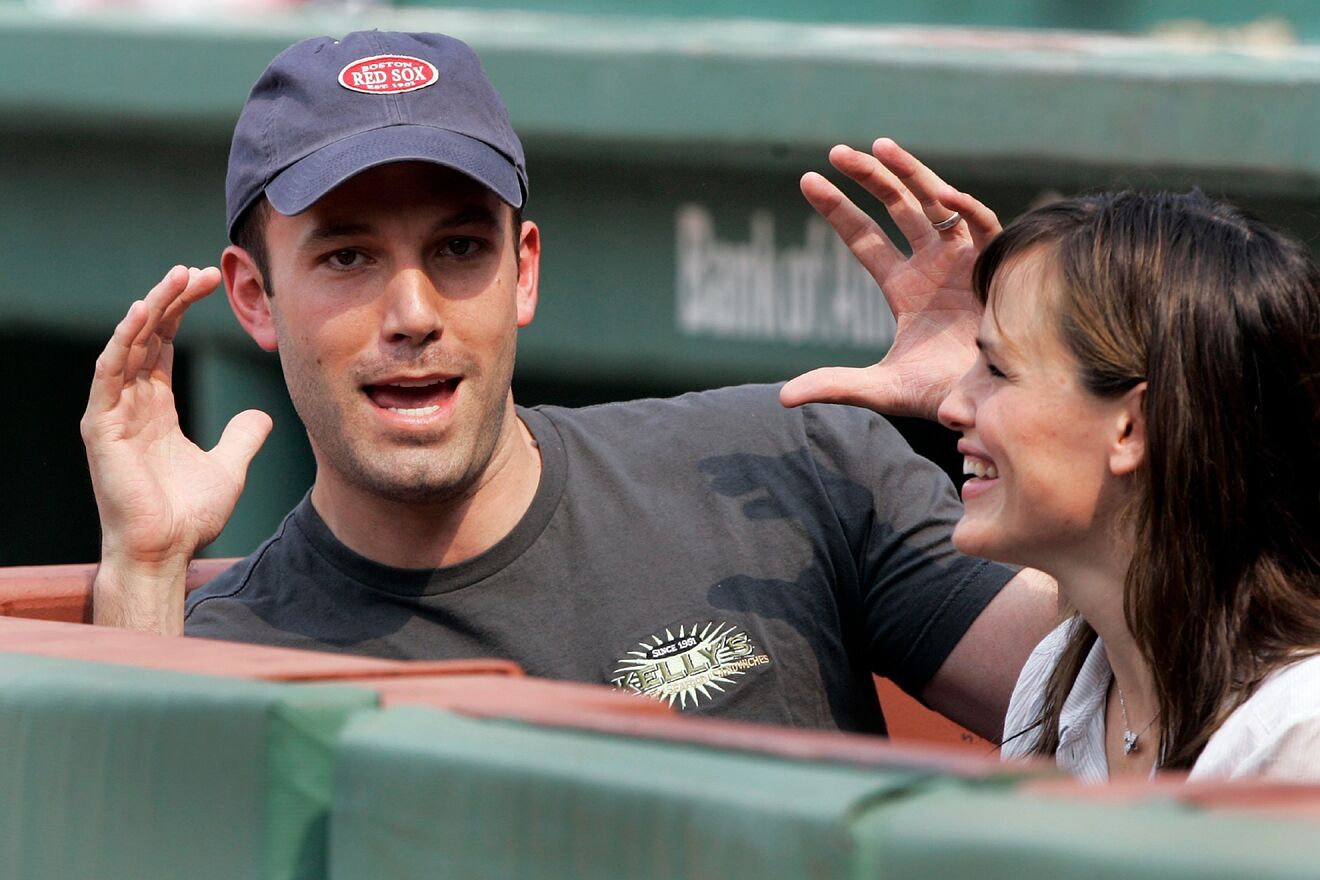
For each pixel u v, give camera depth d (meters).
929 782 2.66
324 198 7.06
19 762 3.99
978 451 6.17
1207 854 2.29
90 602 7.75
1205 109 11.75
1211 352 5.50
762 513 8.05
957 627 7.98
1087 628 6.45
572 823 2.95
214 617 7.82
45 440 19.72
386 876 3.25
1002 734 8.04
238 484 8.02
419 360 7.12
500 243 7.33
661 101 13.45
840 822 2.59
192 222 15.30
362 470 7.32
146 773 3.66
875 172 7.68
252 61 14.77
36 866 3.93
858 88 12.81
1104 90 12.09
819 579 8.02
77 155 15.63
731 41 13.45
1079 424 5.71
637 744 3.01
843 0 15.34
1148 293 5.57
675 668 7.62
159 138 15.18
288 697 3.42
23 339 17.72
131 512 7.62
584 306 14.20
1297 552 5.55
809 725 7.85
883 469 8.28
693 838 2.78
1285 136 11.52
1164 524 5.56
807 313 13.16
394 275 7.11
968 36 14.34
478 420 7.31
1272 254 5.60
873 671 8.45
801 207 13.15
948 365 7.73
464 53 7.68
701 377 13.89
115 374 7.63
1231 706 5.51
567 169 13.98
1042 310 5.76
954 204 7.50
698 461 8.18
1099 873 2.36
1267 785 2.65
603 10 16.28
